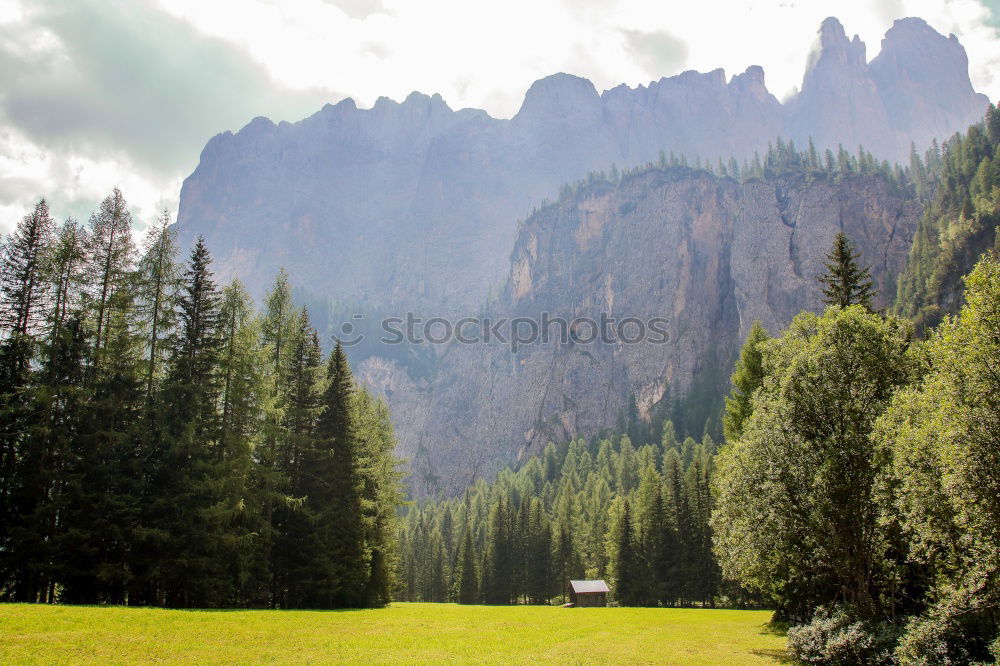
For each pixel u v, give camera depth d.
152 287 37.75
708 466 81.81
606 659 23.47
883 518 21.95
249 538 36.19
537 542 92.69
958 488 18.19
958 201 163.00
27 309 34.16
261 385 39.56
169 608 31.41
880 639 21.02
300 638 24.59
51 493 32.25
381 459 59.16
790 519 25.19
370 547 49.59
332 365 49.06
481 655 23.45
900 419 22.48
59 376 33.81
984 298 18.70
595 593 75.25
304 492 43.62
